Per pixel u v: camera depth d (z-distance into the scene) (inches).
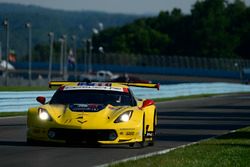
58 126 1770.4
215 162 1571.1
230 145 1972.2
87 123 1771.7
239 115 3772.1
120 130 1788.9
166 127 2805.1
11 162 1514.5
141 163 1472.7
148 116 1951.3
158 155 1660.9
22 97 3614.7
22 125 2719.0
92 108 1829.5
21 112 3545.8
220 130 2714.1
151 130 1974.7
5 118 3139.8
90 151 1758.1
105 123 1780.3
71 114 1798.7
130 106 1902.1
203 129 2751.0
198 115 3693.4
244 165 1539.1
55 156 1640.0
